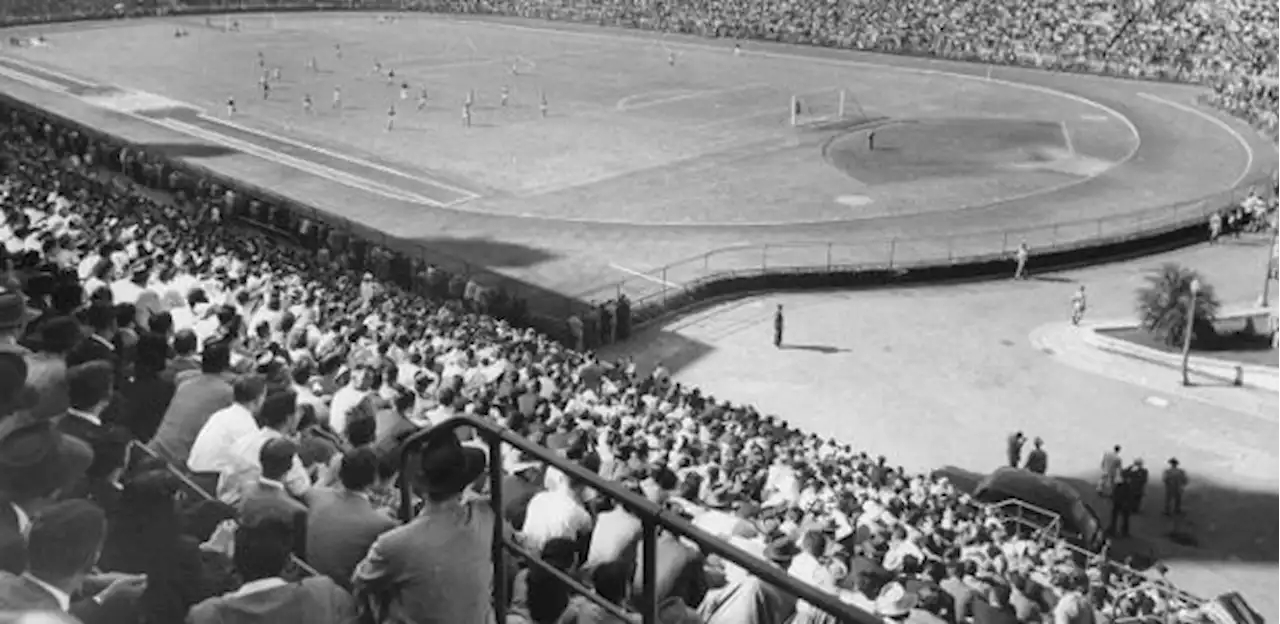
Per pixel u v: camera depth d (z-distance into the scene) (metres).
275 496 10.38
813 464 31.91
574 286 58.19
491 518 8.81
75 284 17.80
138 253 32.09
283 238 62.78
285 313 29.48
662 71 118.81
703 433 33.41
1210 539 37.91
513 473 17.41
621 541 13.22
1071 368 51.38
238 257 43.00
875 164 82.88
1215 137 92.75
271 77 111.50
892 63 124.56
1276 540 37.78
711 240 65.62
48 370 12.30
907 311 58.00
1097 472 42.12
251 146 84.62
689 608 11.88
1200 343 52.22
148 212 55.19
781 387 49.06
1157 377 49.91
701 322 56.16
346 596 8.46
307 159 81.25
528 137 88.81
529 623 9.84
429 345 33.31
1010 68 122.69
